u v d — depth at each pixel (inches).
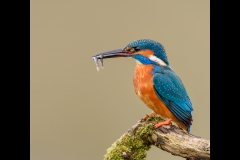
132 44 433.4
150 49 427.8
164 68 431.8
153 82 418.6
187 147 345.4
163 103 420.2
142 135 368.2
